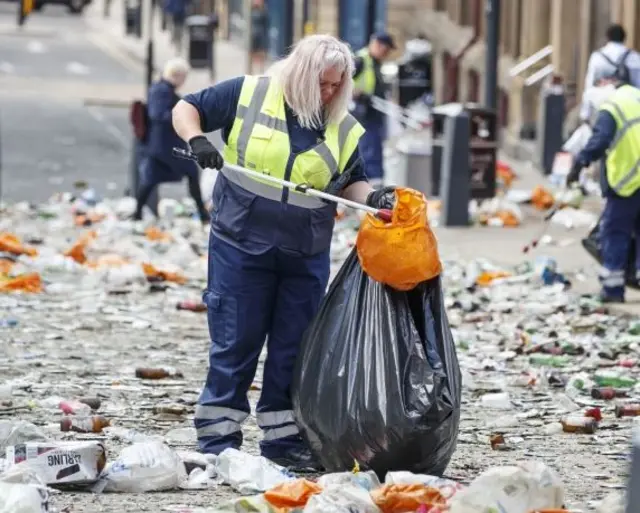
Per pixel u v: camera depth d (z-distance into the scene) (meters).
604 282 34.62
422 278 17.56
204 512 15.42
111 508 16.31
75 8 159.62
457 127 46.78
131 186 54.41
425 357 17.66
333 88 18.59
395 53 91.06
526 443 21.70
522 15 69.75
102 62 112.38
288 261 18.81
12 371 26.55
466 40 78.12
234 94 18.77
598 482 18.62
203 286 37.25
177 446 20.59
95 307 33.69
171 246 43.03
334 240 43.97
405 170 51.31
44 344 29.39
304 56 18.44
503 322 32.53
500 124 71.38
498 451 21.09
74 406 22.83
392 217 17.53
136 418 22.98
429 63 71.94
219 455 18.17
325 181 18.66
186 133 18.53
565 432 22.50
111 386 25.47
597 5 60.72
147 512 16.05
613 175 34.12
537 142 59.59
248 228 18.72
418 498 15.17
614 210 34.31
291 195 18.61
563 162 52.06
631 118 33.97
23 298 34.66
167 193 58.50
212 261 19.05
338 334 17.91
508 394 25.28
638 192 34.09
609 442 21.83
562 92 58.28
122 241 42.78
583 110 50.03
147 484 17.44
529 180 57.16
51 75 102.31
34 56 114.44
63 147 69.31
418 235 17.48
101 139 72.31
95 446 17.42
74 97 89.00
